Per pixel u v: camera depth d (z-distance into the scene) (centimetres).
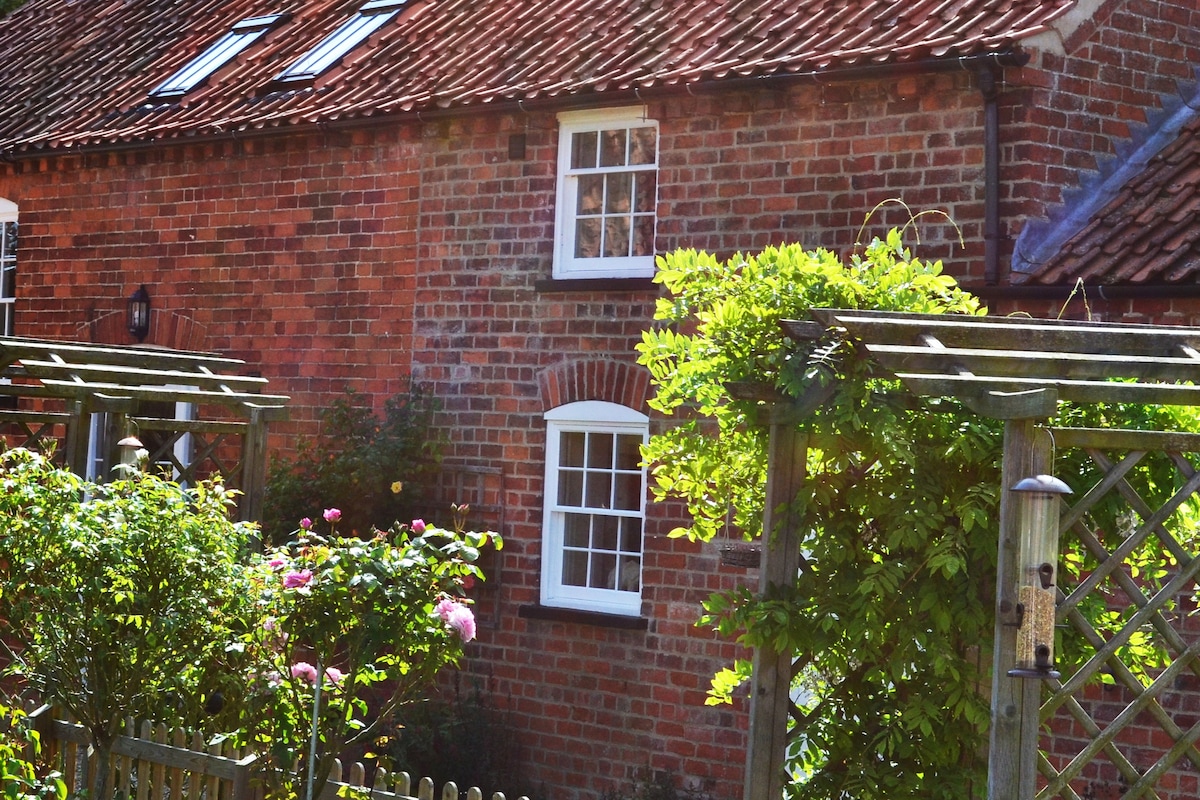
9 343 1060
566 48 1286
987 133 1011
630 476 1182
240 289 1427
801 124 1095
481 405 1259
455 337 1279
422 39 1442
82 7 1959
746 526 734
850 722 646
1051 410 538
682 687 1132
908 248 1044
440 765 1184
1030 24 1028
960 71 1016
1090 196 1050
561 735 1193
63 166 1568
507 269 1252
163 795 775
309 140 1379
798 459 655
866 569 630
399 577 725
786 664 652
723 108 1129
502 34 1377
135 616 780
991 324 611
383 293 1328
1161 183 1037
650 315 1167
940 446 630
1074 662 657
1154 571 684
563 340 1214
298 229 1388
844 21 1144
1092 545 572
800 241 1091
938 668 610
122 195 1523
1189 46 1135
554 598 1215
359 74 1409
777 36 1160
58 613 777
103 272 1537
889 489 636
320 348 1368
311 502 1290
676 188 1155
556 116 1231
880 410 616
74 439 1027
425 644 739
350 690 730
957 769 631
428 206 1302
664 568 1147
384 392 1322
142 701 823
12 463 976
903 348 579
